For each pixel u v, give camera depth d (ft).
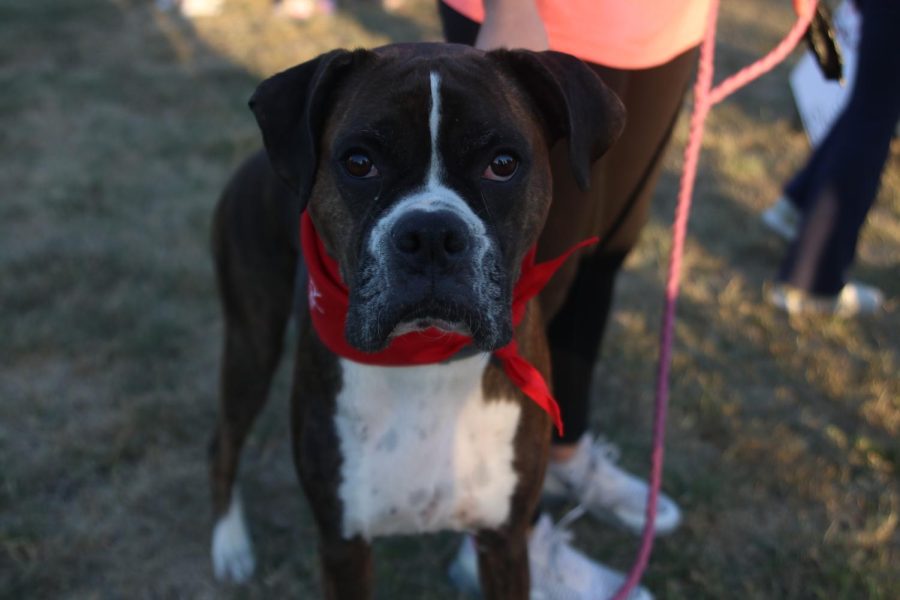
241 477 11.03
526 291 6.69
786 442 11.21
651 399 12.12
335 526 7.18
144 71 24.47
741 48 26.11
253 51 26.17
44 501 10.53
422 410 6.80
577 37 7.37
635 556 9.96
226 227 9.36
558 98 6.28
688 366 12.67
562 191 7.75
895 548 9.71
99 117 21.30
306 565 9.72
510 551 7.44
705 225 16.52
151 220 16.58
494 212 5.96
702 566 9.56
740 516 10.21
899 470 10.73
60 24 28.66
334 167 6.00
